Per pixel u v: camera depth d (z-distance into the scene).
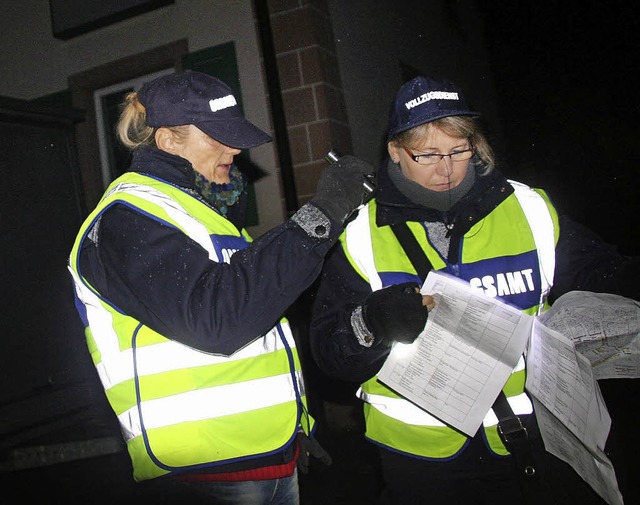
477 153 1.96
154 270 1.59
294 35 4.90
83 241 1.72
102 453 3.12
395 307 1.73
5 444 3.13
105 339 1.77
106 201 1.72
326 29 5.11
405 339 1.75
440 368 1.85
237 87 4.98
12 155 3.30
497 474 1.92
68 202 3.53
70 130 3.58
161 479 1.81
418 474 1.95
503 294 1.90
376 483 3.96
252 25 4.91
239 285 1.57
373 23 6.28
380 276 1.95
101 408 3.50
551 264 1.95
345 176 1.70
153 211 1.66
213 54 5.04
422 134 1.84
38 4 5.63
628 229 12.18
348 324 1.84
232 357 1.75
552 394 1.76
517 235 1.94
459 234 1.92
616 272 1.92
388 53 6.56
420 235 1.96
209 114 1.79
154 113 1.81
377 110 5.91
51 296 3.38
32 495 3.45
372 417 2.04
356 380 1.92
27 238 3.32
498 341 1.79
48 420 3.29
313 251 1.62
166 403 1.71
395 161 1.99
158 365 1.72
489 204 1.93
